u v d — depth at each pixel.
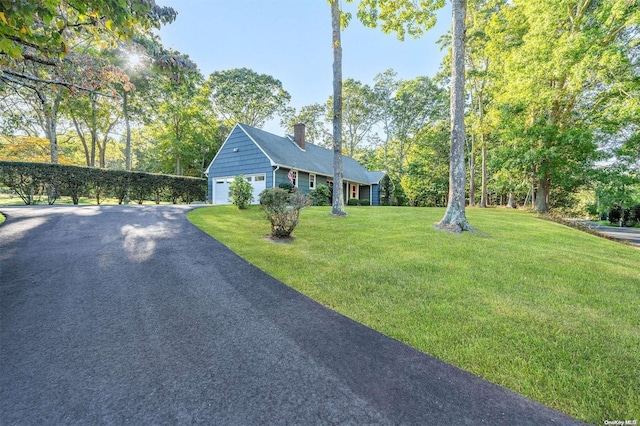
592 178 13.77
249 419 1.68
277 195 6.61
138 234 6.45
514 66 13.34
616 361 2.35
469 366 2.27
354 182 23.42
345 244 6.16
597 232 10.44
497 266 4.91
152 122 24.31
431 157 29.47
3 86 6.19
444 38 17.72
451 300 3.54
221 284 3.90
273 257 5.16
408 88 30.22
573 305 3.48
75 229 6.66
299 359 2.30
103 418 1.67
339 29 9.75
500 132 15.71
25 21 2.85
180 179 17.81
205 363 2.22
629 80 10.34
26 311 2.99
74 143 29.03
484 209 16.66
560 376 2.15
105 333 2.63
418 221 9.15
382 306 3.35
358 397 1.88
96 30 4.79
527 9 12.63
